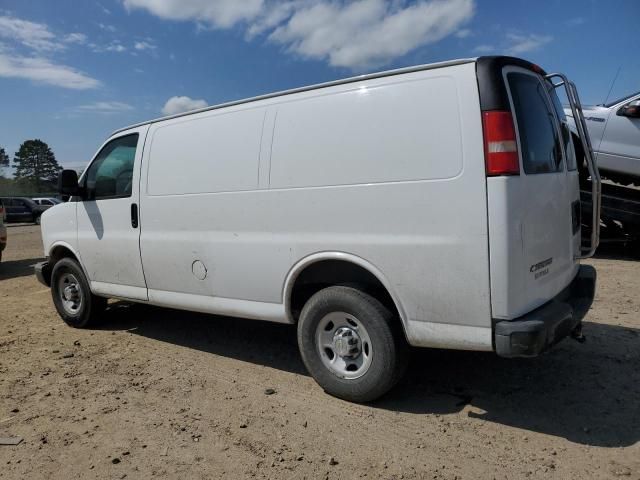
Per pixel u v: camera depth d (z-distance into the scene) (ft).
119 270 16.96
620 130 26.53
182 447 10.51
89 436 11.09
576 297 12.80
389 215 11.00
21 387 13.79
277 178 12.67
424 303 10.78
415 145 10.64
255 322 19.15
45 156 289.53
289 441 10.59
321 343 12.47
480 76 10.05
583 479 9.00
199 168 14.38
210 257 14.25
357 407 11.99
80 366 15.25
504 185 9.71
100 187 17.43
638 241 28.91
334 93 11.91
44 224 19.95
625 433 10.45
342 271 12.32
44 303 23.84
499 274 9.86
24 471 9.86
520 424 10.98
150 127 15.90
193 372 14.52
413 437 10.59
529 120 10.77
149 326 19.19
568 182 12.39
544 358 14.35
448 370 13.87
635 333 15.98
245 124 13.46
